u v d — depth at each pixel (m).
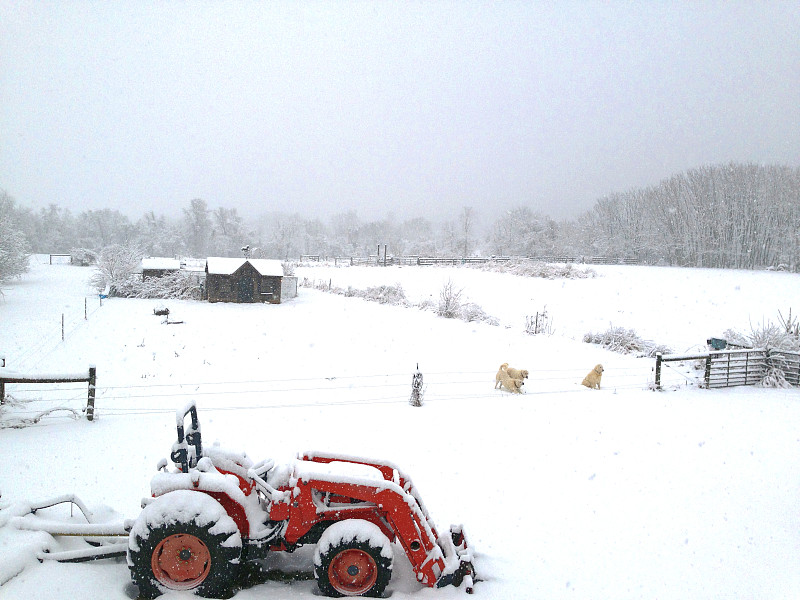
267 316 27.27
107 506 5.28
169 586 3.98
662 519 6.05
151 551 3.93
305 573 4.48
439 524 5.64
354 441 8.57
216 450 4.70
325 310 29.81
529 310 29.67
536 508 6.23
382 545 4.11
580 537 5.51
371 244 104.00
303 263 61.66
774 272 46.00
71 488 6.09
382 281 42.34
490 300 32.97
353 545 4.09
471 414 10.72
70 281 41.56
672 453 8.54
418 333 22.31
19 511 4.50
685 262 66.50
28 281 40.69
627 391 13.56
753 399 12.84
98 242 92.94
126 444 7.94
